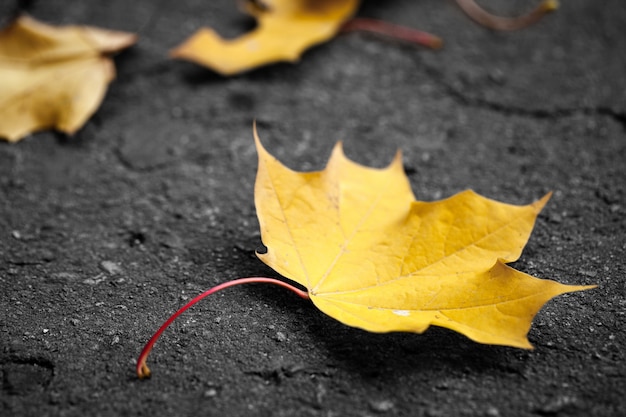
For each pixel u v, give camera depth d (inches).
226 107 23.9
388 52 25.6
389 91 24.4
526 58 25.3
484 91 24.3
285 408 17.7
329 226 19.3
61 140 23.1
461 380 18.0
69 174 22.2
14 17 26.3
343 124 23.5
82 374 18.2
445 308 18.1
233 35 26.0
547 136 23.0
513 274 18.1
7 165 22.4
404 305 18.2
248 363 18.3
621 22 26.5
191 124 23.5
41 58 23.6
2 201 21.5
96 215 21.3
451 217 19.0
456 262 18.7
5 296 19.5
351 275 18.7
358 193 19.7
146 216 21.2
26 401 17.8
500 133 23.2
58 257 20.3
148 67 25.1
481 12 26.6
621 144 22.7
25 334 18.8
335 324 18.9
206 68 25.1
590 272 19.8
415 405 17.7
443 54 25.5
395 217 19.4
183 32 26.1
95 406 17.7
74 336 18.8
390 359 18.3
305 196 19.4
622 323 18.8
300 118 23.6
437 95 24.3
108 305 19.4
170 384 18.0
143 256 20.3
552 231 20.7
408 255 18.9
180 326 18.9
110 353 18.5
